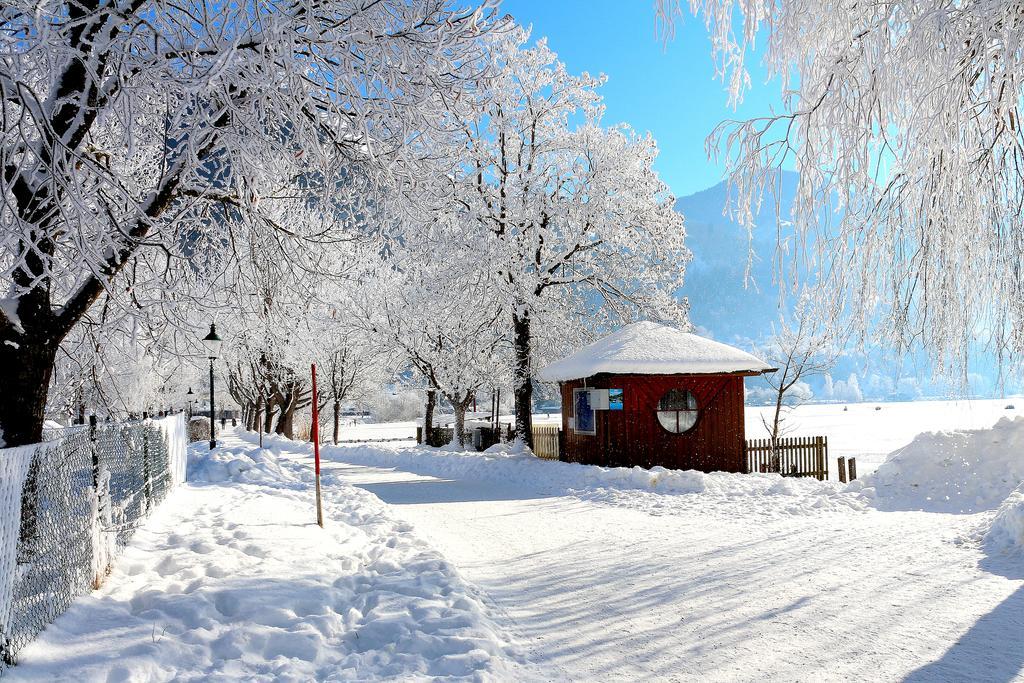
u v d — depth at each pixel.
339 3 6.34
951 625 5.54
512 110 24.81
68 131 6.05
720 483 16.06
